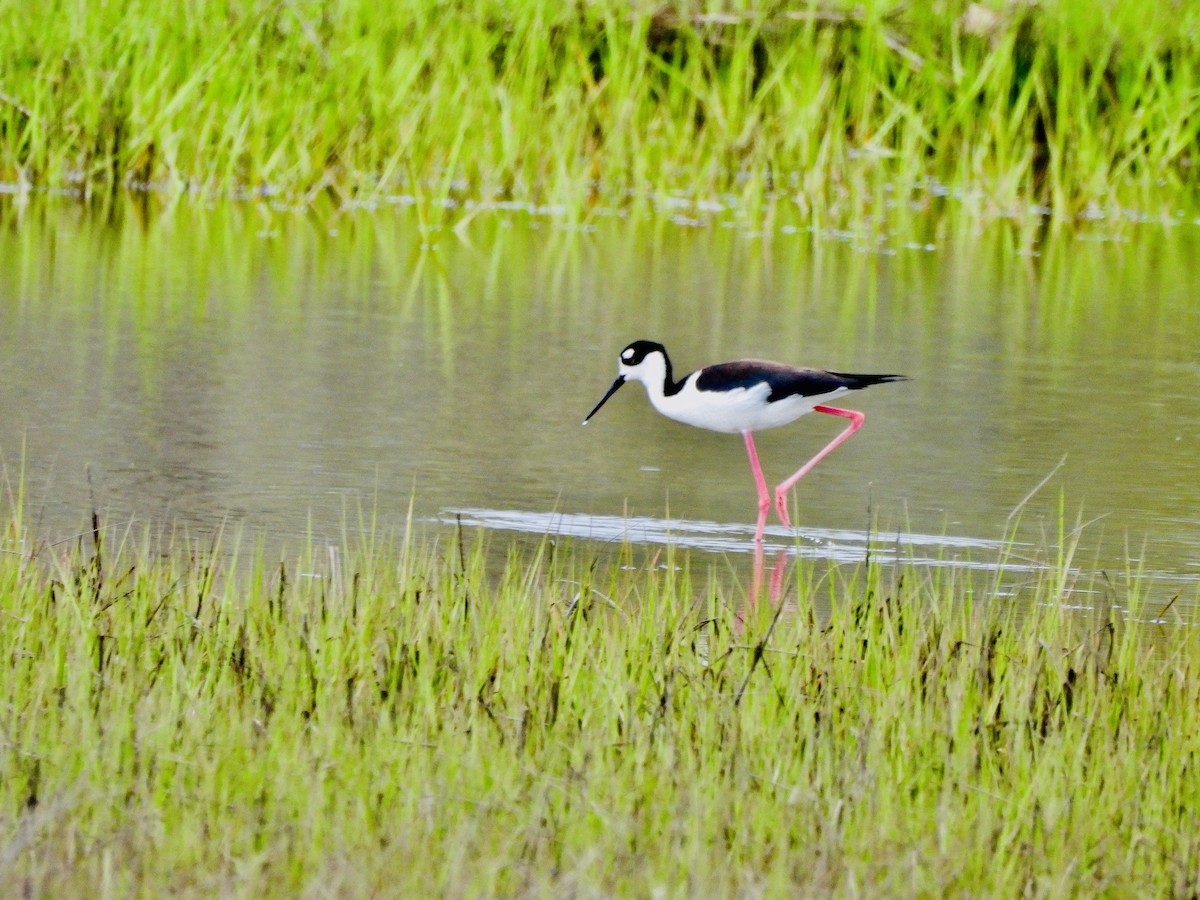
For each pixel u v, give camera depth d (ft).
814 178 82.12
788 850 22.24
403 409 48.70
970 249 76.89
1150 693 27.99
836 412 42.68
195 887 20.61
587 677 27.40
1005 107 86.28
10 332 55.26
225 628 28.60
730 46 88.07
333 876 20.79
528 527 39.22
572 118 83.92
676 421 49.60
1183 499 42.29
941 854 22.30
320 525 38.50
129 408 47.37
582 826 22.52
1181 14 90.12
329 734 24.56
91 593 29.91
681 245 75.87
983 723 26.25
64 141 81.82
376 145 83.56
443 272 68.74
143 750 23.75
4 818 22.04
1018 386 53.01
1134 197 86.94
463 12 85.05
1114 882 22.40
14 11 82.17
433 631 29.09
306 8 85.61
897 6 88.53
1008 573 37.01
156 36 82.02
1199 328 61.93
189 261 68.59
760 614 32.50
